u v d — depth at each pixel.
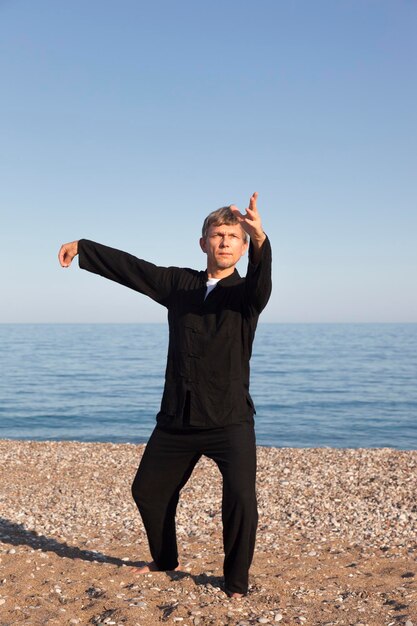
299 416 27.77
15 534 5.91
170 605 3.72
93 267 3.87
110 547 5.46
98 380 45.94
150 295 3.87
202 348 3.63
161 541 4.21
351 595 4.05
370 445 20.91
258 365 63.19
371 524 6.62
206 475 8.98
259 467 9.62
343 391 38.56
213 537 5.92
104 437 21.94
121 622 3.45
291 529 6.39
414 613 3.68
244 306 3.62
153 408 29.94
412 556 5.32
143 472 3.95
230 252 3.67
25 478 9.05
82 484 8.73
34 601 3.77
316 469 9.44
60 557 4.81
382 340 144.62
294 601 3.91
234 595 3.86
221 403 3.65
